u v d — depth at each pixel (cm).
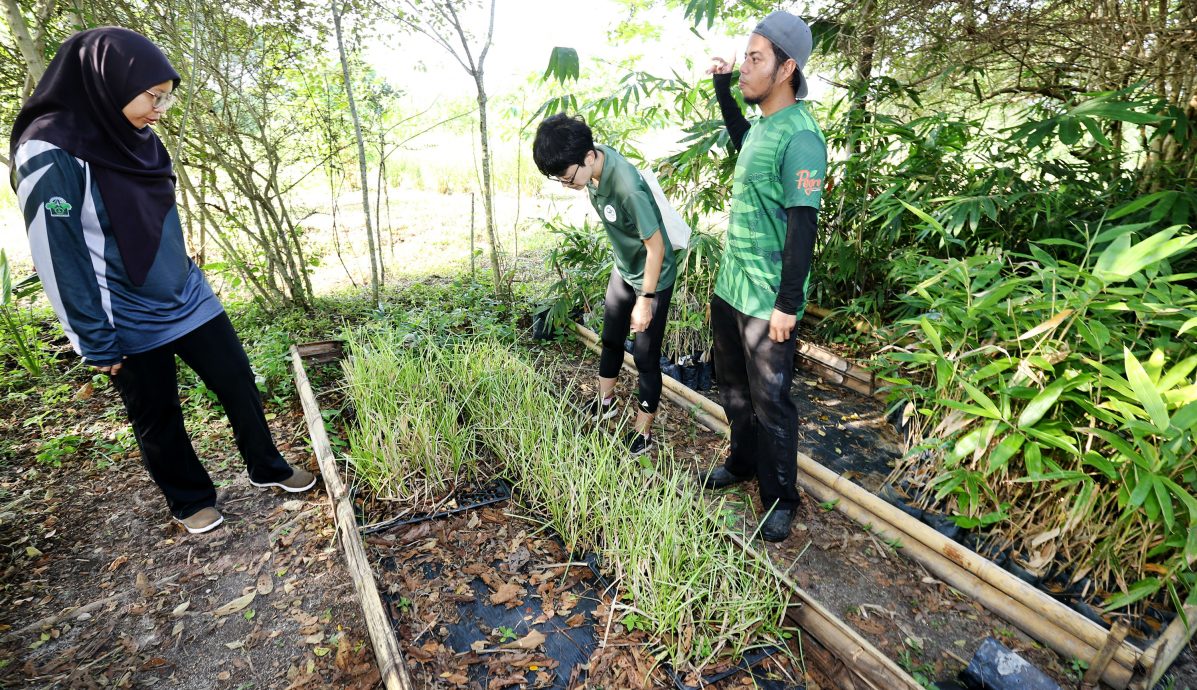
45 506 257
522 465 262
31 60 311
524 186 1041
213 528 244
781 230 206
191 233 454
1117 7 312
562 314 418
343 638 195
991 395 243
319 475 279
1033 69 370
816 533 242
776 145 196
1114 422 200
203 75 409
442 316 432
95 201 185
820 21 393
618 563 210
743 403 248
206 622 202
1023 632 198
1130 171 343
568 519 232
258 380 331
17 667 184
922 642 195
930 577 221
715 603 190
